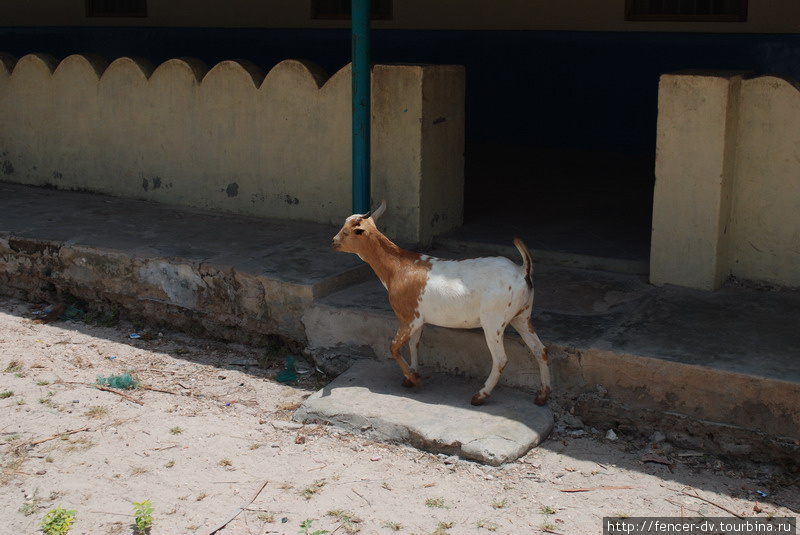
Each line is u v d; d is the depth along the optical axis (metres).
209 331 7.36
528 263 5.58
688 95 6.46
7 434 5.70
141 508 4.88
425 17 12.99
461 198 8.31
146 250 7.59
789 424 5.16
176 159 9.14
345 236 5.86
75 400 6.19
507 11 12.47
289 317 6.86
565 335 5.90
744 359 5.45
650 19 11.59
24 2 16.23
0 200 9.48
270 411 6.06
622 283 6.99
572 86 12.33
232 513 4.84
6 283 8.40
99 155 9.65
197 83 8.81
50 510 4.88
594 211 8.92
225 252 7.52
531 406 5.76
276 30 13.88
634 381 5.57
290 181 8.50
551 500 4.93
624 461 5.34
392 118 7.67
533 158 11.91
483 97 12.97
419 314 5.75
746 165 6.69
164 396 6.30
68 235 8.10
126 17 15.24
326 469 5.29
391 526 4.71
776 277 6.75
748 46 10.94
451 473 5.22
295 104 8.28
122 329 7.61
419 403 5.81
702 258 6.69
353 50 7.08
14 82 10.05
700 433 5.42
